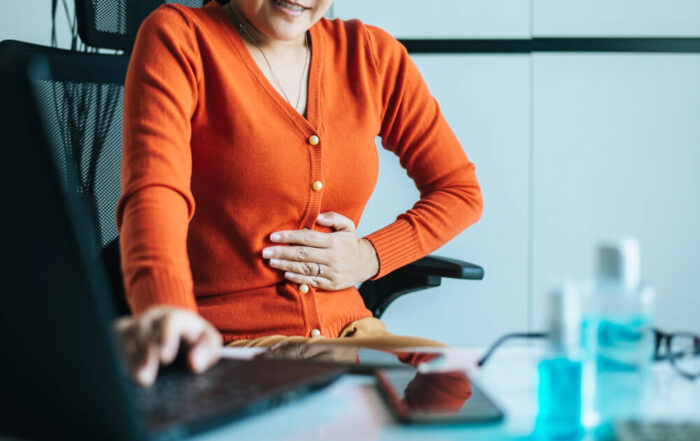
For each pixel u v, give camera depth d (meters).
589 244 1.82
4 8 1.77
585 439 0.42
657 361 0.59
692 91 1.79
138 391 0.47
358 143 1.02
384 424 0.45
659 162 1.80
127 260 0.69
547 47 1.79
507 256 1.83
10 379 0.39
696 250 1.81
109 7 1.14
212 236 0.95
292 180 0.95
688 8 1.77
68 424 0.38
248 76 0.96
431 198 1.14
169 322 0.52
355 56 1.06
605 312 0.52
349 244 1.00
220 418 0.43
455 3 1.78
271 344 0.89
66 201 0.36
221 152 0.94
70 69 0.99
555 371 0.50
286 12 0.93
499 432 0.43
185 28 0.94
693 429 0.43
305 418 0.46
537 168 1.81
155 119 0.85
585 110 1.80
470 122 1.81
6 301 0.38
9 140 0.36
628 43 1.78
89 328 0.36
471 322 1.83
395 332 1.85
